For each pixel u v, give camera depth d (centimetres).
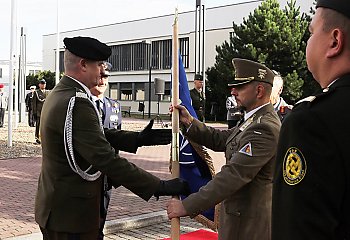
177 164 285
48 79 4556
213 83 2881
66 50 268
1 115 2083
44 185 265
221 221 288
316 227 124
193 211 254
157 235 525
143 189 254
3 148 1285
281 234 132
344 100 131
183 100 335
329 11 138
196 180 342
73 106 251
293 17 2589
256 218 268
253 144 260
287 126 136
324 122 129
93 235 268
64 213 256
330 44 138
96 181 266
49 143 257
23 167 986
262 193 268
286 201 131
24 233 509
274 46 2467
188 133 315
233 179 255
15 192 728
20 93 2420
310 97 138
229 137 295
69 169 256
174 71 295
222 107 2872
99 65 271
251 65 276
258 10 2581
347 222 125
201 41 2427
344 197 125
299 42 2495
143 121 2820
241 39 2581
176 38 294
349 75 136
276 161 139
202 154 332
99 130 254
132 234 529
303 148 128
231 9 3500
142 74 4150
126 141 296
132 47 4250
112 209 621
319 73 145
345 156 125
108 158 248
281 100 450
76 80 266
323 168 125
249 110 280
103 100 411
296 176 129
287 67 2489
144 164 1080
